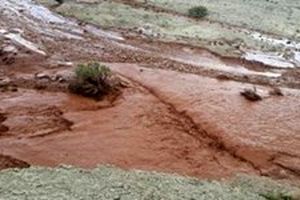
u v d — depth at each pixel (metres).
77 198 9.38
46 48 20.42
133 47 22.28
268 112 16.78
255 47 25.02
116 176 10.88
